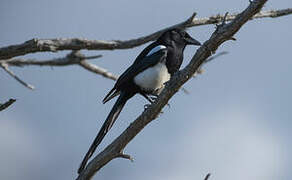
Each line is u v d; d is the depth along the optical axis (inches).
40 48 423.2
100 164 313.3
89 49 437.4
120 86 440.8
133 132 313.9
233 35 295.7
